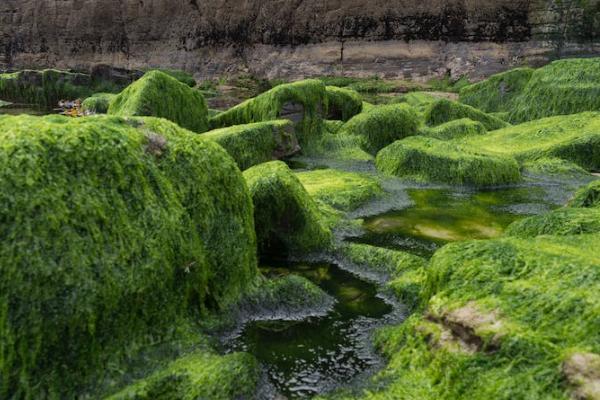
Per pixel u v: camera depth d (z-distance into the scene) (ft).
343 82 91.45
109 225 14.75
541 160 41.98
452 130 51.52
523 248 16.19
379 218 30.09
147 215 15.79
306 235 23.81
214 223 18.04
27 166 13.87
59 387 13.25
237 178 19.38
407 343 15.10
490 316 13.62
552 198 34.73
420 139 42.98
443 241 26.50
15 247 13.05
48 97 80.43
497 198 34.68
